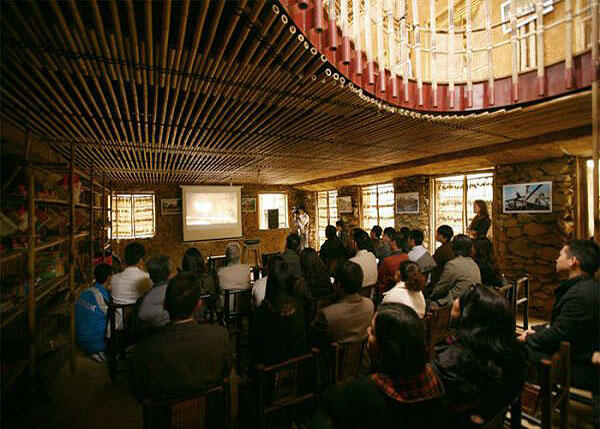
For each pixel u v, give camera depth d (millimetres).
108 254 5355
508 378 1201
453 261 2680
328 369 1936
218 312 3258
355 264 1956
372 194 7738
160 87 2205
